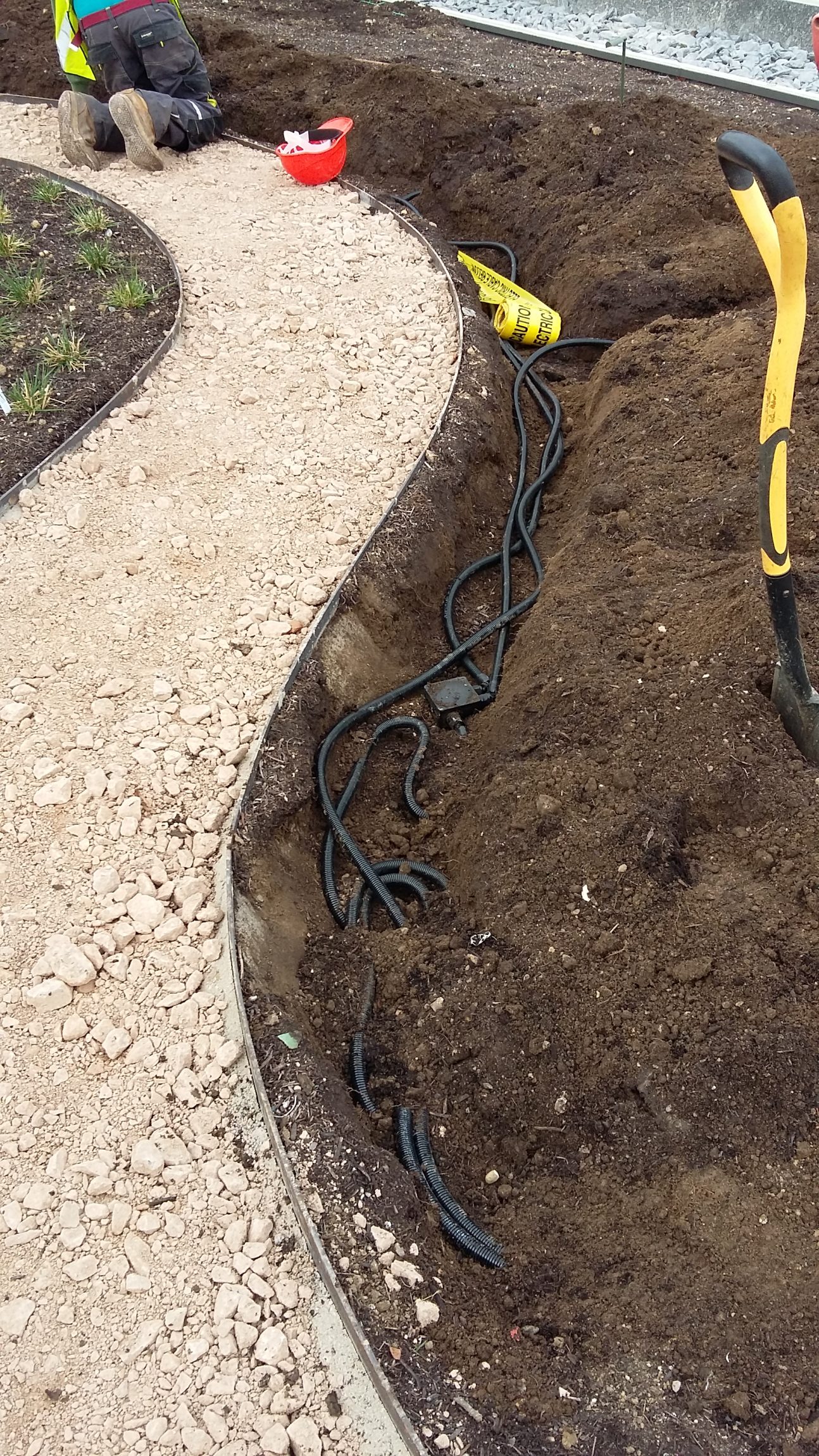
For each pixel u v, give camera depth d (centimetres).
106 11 650
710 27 824
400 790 354
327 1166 225
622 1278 211
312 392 473
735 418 420
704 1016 244
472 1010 259
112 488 419
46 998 257
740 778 286
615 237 575
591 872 276
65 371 469
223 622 366
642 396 455
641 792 290
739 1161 224
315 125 722
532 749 319
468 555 441
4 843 296
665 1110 234
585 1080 245
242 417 457
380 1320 202
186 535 399
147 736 325
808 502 363
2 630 360
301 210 617
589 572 385
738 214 563
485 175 656
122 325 501
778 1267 205
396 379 485
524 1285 215
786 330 224
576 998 255
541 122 675
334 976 280
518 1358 200
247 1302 207
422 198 682
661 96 677
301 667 352
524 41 855
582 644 344
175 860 292
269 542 398
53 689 340
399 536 407
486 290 581
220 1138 233
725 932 255
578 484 461
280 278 550
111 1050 248
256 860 297
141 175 655
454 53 838
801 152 563
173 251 566
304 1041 252
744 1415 186
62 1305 209
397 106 698
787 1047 233
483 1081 249
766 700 300
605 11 878
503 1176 239
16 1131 236
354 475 430
